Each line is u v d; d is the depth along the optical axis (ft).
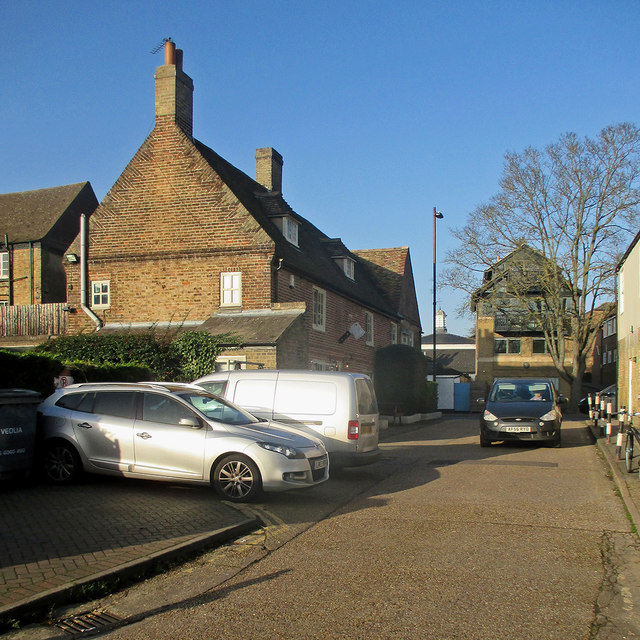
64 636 15.39
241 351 59.82
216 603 17.53
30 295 106.11
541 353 172.14
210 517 26.00
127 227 71.00
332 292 82.17
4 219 112.88
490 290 128.16
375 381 97.35
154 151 71.00
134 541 22.17
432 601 17.51
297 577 19.66
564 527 25.85
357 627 15.76
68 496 28.73
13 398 29.43
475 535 24.61
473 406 145.89
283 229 77.97
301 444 30.37
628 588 18.63
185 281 68.64
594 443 57.06
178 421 30.42
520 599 17.69
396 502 30.96
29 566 19.19
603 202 113.09
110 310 70.59
